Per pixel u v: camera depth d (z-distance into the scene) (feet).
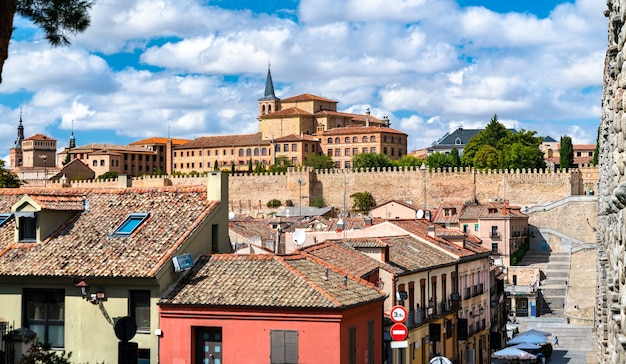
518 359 289.53
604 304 96.27
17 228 137.39
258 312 120.16
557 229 637.30
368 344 132.46
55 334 128.47
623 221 51.03
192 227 133.90
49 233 138.10
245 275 127.75
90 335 126.31
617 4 51.16
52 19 85.66
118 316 125.29
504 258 570.46
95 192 147.64
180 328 123.24
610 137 67.77
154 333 123.95
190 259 130.21
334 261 155.94
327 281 129.18
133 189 147.23
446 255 221.66
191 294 124.36
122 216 140.05
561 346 359.25
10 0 80.48
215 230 141.28
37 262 130.41
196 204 141.18
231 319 121.29
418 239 228.22
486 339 267.80
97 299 125.80
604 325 96.12
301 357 118.11
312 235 247.91
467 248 255.91
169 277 127.13
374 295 133.90
